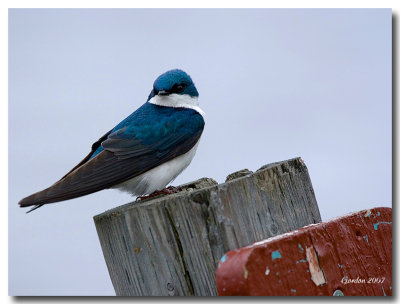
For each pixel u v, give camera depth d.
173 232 5.64
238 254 4.91
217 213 5.56
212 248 5.54
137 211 5.81
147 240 5.78
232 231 5.57
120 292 6.20
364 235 6.07
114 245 6.09
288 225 6.04
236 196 5.69
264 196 5.89
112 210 6.46
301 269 5.25
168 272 5.68
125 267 6.00
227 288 4.80
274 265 5.01
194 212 5.59
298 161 6.43
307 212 6.34
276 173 6.10
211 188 5.62
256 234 5.72
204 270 5.55
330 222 5.77
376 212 6.32
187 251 5.60
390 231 6.38
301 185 6.36
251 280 4.79
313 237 5.48
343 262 5.70
